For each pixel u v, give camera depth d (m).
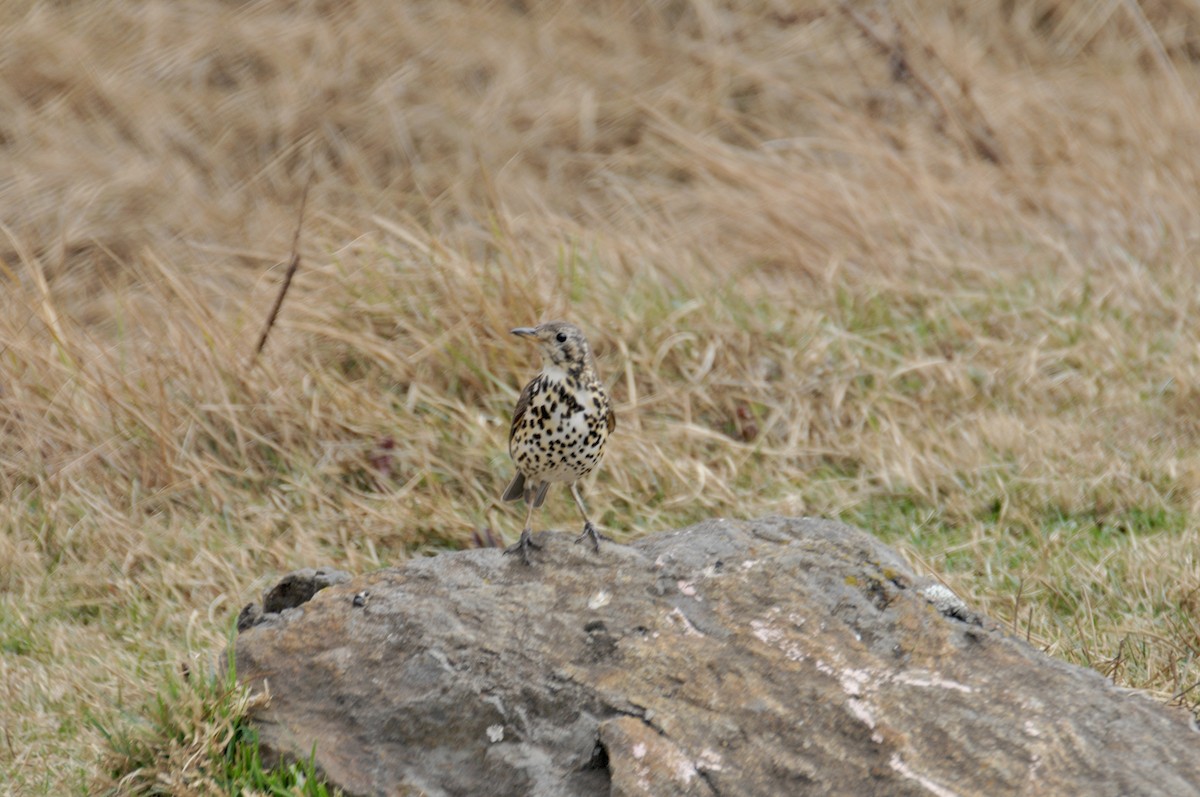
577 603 8.53
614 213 20.14
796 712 7.86
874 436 14.66
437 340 15.11
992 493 13.56
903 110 22.25
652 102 22.91
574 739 7.91
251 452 14.14
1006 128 21.66
